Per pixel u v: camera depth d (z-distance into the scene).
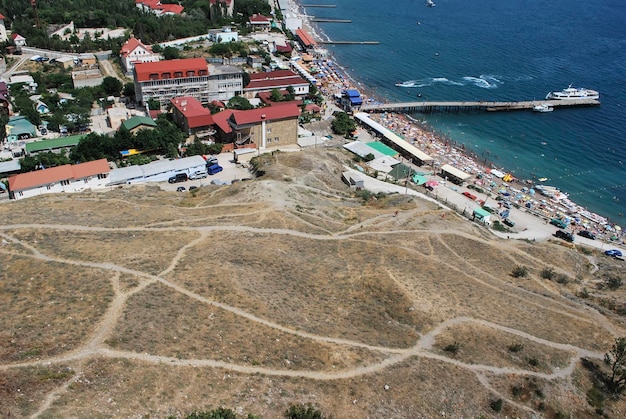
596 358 64.38
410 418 48.84
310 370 51.97
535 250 101.88
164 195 104.62
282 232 85.31
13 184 108.06
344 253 81.62
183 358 49.62
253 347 53.44
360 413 47.88
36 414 39.69
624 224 136.00
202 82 170.12
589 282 94.31
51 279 60.25
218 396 45.91
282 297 64.12
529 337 65.69
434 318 66.06
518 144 178.12
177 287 61.66
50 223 78.19
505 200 141.00
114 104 171.62
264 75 193.00
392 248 85.69
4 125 141.88
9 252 67.19
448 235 96.62
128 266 65.56
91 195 99.06
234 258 71.50
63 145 135.25
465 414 51.22
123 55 193.75
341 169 136.12
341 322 62.16
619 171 161.75
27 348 47.44
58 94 172.25
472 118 199.00
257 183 106.81
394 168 146.62
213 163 133.50
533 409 54.41
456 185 146.75
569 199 145.75
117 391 43.97
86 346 48.72
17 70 194.50
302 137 159.25
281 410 45.78
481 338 63.38
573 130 189.25
